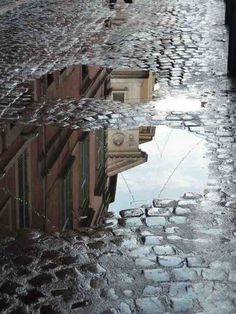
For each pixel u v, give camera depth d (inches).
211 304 127.3
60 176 200.7
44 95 273.7
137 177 194.1
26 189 188.7
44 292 132.6
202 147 214.4
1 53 353.7
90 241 154.4
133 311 125.5
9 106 258.2
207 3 576.4
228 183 186.1
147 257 145.8
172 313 124.5
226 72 311.6
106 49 367.9
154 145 217.6
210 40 390.0
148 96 272.8
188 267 141.2
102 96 273.7
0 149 215.5
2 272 140.6
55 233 159.3
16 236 157.9
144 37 403.9
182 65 326.6
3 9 526.9
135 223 163.0
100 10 537.3
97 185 190.7
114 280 136.5
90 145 220.2
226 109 253.6
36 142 223.3
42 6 554.9
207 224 161.3
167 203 174.1
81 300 129.4
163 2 588.4
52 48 369.1
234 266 141.5
